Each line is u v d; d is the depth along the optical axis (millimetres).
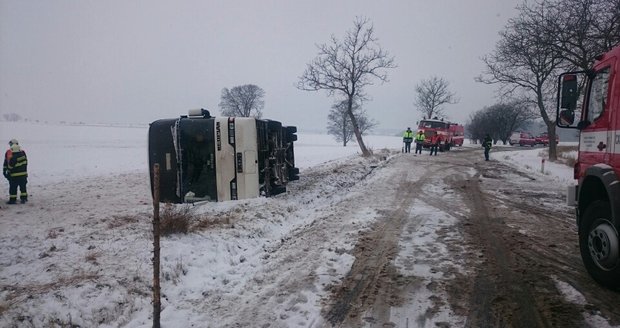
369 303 5109
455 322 4598
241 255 7012
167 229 7648
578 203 6188
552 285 5637
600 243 5527
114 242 7273
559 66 21359
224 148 11078
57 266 6027
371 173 19047
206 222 8648
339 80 29219
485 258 6812
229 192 11094
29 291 5094
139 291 5293
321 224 9242
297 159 30422
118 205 12266
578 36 16156
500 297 5246
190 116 11633
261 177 12016
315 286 5652
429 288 5555
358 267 6398
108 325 4586
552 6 17484
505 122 70375
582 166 6297
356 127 29328
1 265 6121
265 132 12445
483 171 20125
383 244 7629
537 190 14367
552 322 4574
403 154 31438
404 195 13117
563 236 8258
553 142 25547
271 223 9180
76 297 4945
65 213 10961
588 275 6023
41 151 37156
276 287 5629
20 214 10836
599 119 5754
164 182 11227
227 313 4871
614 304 5027
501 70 25406
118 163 28062
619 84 5215
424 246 7500
